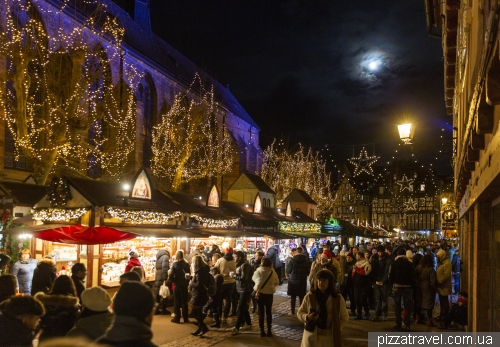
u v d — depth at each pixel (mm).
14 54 17969
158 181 36156
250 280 9734
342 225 32500
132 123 34969
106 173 29438
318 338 5004
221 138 52406
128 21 42688
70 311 4598
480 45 3582
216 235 14938
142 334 2420
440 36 10469
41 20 26484
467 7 5168
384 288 11062
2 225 12289
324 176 64500
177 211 14500
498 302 5957
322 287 5082
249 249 20359
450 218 42812
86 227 11016
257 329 9898
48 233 10305
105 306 3842
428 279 10359
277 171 55875
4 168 23750
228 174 54750
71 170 23891
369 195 82000
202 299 9086
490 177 3904
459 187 10422
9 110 23469
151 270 13867
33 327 3947
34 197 13484
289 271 11461
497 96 2943
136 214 12367
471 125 4277
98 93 31234
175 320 10344
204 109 47125
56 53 26875
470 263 8984
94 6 35781
